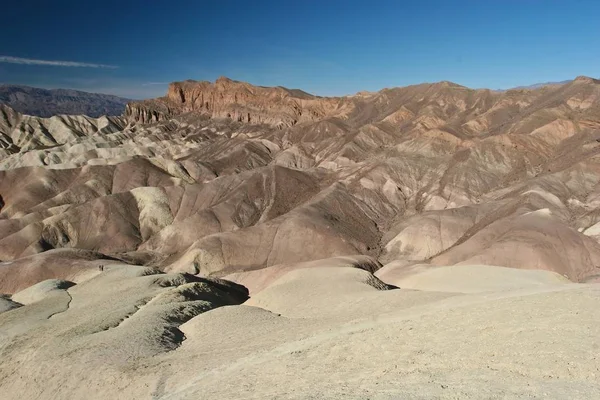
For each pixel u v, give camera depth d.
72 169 135.00
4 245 92.56
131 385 25.31
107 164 139.00
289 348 24.31
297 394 17.72
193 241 97.25
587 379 14.35
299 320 33.38
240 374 22.22
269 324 32.50
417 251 86.31
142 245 99.25
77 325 38.00
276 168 122.81
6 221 101.94
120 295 48.12
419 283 51.59
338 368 19.75
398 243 89.00
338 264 65.94
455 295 32.78
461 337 19.56
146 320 36.09
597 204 92.56
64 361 30.44
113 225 102.00
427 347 19.41
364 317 28.41
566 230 73.38
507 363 16.42
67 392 27.33
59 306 47.38
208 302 43.41
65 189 128.25
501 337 18.48
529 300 22.09
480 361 17.06
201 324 34.91
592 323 18.03
